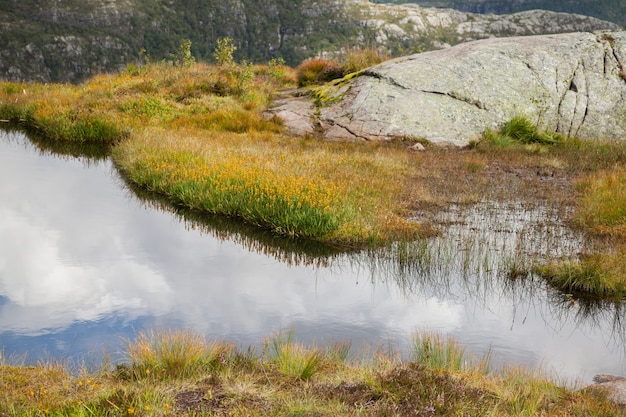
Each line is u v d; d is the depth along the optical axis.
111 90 28.30
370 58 31.28
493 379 6.24
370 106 24.19
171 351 6.32
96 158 20.92
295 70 34.53
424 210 14.16
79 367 6.55
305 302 9.23
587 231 12.55
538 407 5.58
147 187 16.67
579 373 7.05
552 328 8.52
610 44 27.08
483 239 12.06
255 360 6.55
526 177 18.02
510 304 9.39
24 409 4.95
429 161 19.52
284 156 17.91
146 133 21.62
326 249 11.99
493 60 25.94
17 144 22.69
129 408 4.78
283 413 5.09
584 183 16.34
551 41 27.28
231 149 19.12
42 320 8.31
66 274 10.29
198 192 15.06
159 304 9.00
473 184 16.77
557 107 24.81
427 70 25.56
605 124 24.48
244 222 13.74
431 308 9.15
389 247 11.84
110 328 8.05
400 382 5.80
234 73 30.59
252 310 8.84
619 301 9.52
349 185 15.11
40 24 193.38
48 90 33.06
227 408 5.16
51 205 14.94
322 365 6.54
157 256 11.41
